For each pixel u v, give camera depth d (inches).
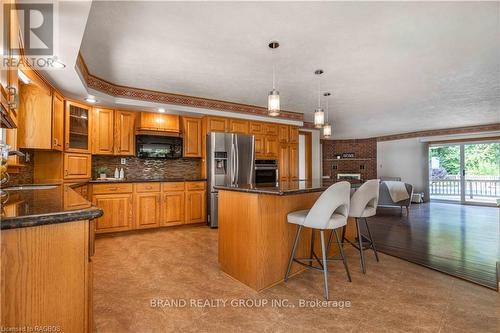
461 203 296.2
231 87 154.3
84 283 41.4
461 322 67.6
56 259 38.9
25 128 115.6
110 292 84.3
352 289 86.6
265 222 88.4
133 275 97.9
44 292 37.8
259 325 66.7
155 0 74.5
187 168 202.1
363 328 65.1
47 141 120.0
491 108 201.0
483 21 85.3
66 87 123.0
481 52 107.8
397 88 153.6
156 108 165.6
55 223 37.8
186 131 186.4
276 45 102.0
